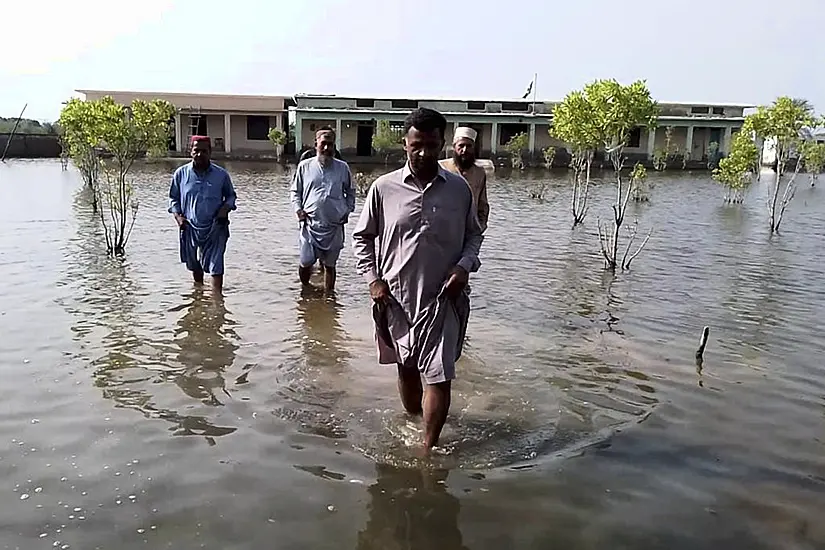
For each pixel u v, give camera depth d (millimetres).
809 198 24688
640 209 20156
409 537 3588
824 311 8289
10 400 5125
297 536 3570
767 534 3662
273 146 46594
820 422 5082
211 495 3928
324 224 8695
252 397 5316
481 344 6742
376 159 42844
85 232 13023
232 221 15531
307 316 7629
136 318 7332
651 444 4680
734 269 10945
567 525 3717
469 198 4691
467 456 4453
